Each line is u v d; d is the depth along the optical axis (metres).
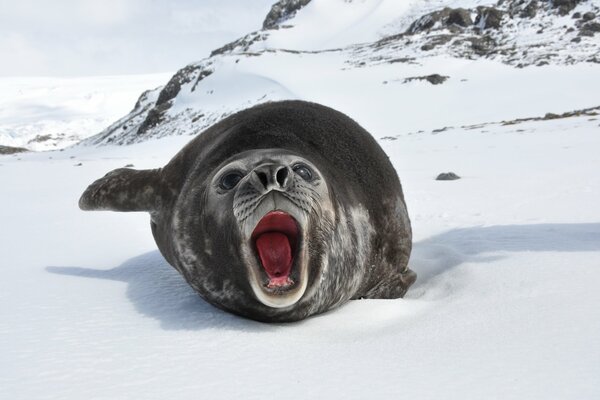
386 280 5.16
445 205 9.49
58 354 3.38
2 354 3.39
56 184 18.39
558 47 82.62
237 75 91.06
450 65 82.31
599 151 17.23
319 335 3.80
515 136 26.33
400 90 74.94
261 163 4.05
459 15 101.81
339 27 166.38
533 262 5.19
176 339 3.67
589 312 3.76
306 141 5.14
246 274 3.91
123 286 5.15
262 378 2.99
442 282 5.11
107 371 3.11
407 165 17.66
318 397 2.74
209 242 4.25
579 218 7.57
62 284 5.21
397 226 5.31
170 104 94.00
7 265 6.13
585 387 2.70
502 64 80.12
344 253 4.38
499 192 10.61
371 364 3.15
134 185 5.61
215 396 2.77
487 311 3.99
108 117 178.88
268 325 4.05
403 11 162.75
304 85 81.25
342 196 4.67
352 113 69.12
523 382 2.79
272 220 3.91
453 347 3.34
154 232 5.73
